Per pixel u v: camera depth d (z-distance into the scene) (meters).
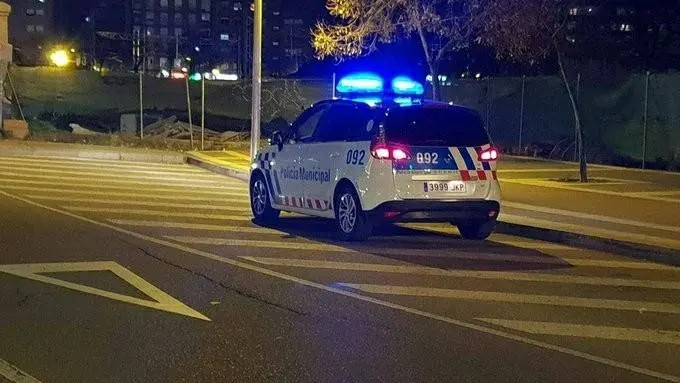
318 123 13.29
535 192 17.69
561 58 19.09
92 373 6.45
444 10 18.28
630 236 12.64
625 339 7.70
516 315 8.44
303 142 13.38
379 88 13.80
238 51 85.81
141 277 9.61
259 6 19.47
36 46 95.88
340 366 6.72
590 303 9.06
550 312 8.61
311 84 31.42
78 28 106.44
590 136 24.67
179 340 7.30
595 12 25.12
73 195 16.36
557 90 25.55
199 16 108.31
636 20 29.42
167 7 114.31
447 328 7.88
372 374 6.55
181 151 26.23
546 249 12.40
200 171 22.28
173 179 20.00
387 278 9.95
